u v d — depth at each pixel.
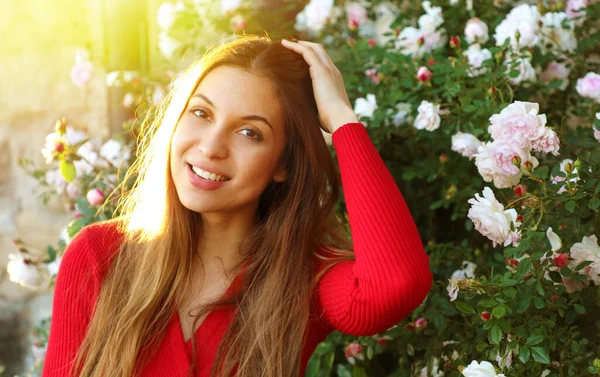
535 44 2.48
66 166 2.64
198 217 1.86
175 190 1.84
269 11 3.21
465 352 2.18
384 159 2.72
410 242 1.70
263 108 1.73
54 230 3.43
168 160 1.83
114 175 2.86
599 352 2.01
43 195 3.11
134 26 3.15
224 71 1.74
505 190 2.39
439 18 2.66
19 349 3.54
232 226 1.86
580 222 2.14
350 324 1.76
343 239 2.05
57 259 2.93
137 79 3.04
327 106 1.83
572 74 2.67
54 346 1.79
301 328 1.78
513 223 1.91
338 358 2.63
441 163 2.53
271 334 1.76
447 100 2.53
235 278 1.82
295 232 1.86
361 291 1.70
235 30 2.98
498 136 2.00
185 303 1.83
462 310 1.95
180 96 1.81
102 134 3.26
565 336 2.01
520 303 1.91
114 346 1.75
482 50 2.48
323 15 2.93
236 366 1.76
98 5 3.12
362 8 2.99
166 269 1.81
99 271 1.83
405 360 2.46
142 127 2.12
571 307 2.05
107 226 1.92
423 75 2.43
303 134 1.81
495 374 1.87
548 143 1.96
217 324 1.77
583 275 1.95
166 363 1.76
